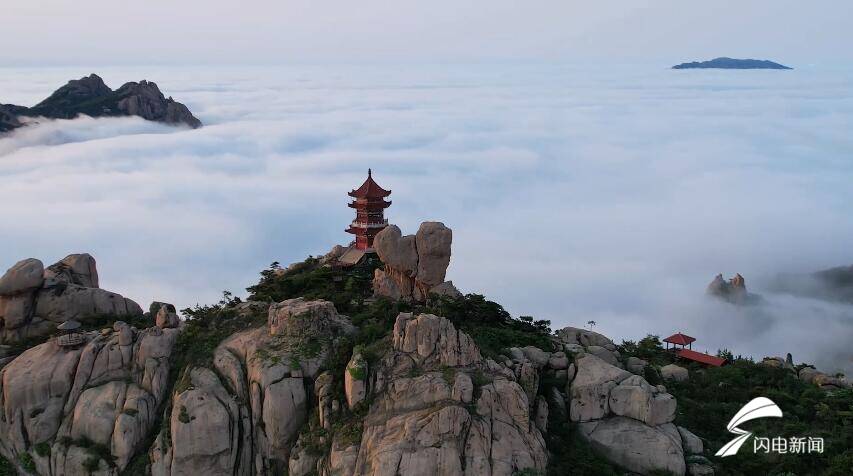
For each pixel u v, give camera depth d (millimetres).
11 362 70125
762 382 78875
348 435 59844
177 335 71375
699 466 61000
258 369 65000
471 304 77875
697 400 73438
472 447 57031
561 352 70438
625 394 64250
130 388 67375
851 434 66000
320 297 77938
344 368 64375
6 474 65500
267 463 63875
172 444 62750
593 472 59250
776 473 61344
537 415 62594
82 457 63781
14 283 79312
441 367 62406
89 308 82938
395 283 84312
